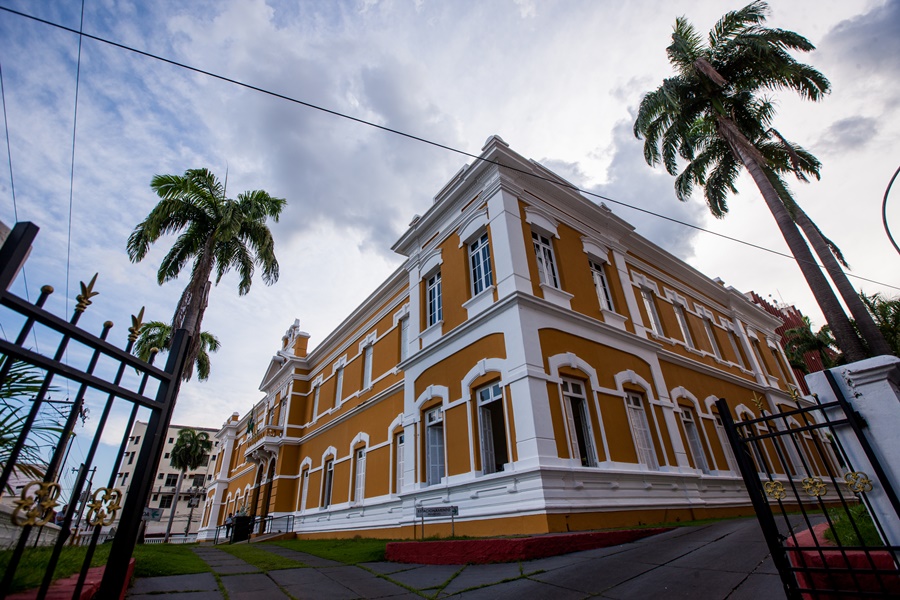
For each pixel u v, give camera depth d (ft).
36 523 7.22
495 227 39.91
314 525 60.44
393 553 29.07
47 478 7.43
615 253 50.26
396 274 58.85
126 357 9.36
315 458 68.80
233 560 30.48
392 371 55.11
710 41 47.37
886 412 11.27
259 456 78.33
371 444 54.70
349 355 69.41
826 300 37.73
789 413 13.05
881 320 66.49
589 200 48.32
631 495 32.91
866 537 12.93
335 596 19.19
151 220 46.21
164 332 72.90
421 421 40.91
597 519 29.37
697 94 48.19
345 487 57.31
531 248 39.96
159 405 10.56
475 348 37.24
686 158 51.19
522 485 29.09
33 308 7.32
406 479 40.11
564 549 23.84
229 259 50.72
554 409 32.04
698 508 37.70
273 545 46.73
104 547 28.12
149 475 10.13
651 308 54.65
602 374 37.93
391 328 59.11
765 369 70.03
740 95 46.85
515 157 42.42
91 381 8.35
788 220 40.37
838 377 12.32
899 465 10.79
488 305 37.88
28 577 10.82
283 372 88.02
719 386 56.39
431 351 42.37
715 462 46.01
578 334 38.01
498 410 40.34
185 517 204.85
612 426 35.45
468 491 33.06
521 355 32.53
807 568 11.71
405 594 19.40
